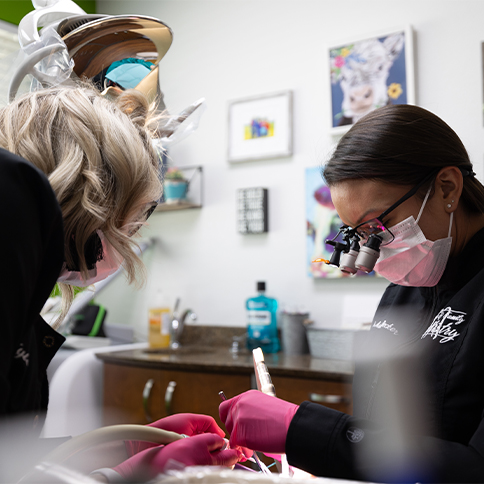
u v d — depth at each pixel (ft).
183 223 11.14
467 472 2.34
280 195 9.99
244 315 10.26
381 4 9.15
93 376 9.07
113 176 2.56
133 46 3.55
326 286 9.37
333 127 9.42
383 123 3.29
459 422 2.86
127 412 8.68
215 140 10.84
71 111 2.54
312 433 2.62
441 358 3.03
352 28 9.43
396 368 3.36
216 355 9.07
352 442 2.53
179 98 11.31
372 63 9.06
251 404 2.90
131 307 11.72
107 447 2.94
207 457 2.56
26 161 2.08
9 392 2.09
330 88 9.48
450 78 8.43
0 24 10.75
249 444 2.80
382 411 3.33
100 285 10.46
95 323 10.03
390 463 2.43
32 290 2.03
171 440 2.61
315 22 9.84
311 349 8.57
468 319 3.03
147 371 8.54
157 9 11.76
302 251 9.68
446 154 3.25
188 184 10.85
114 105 2.81
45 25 3.47
